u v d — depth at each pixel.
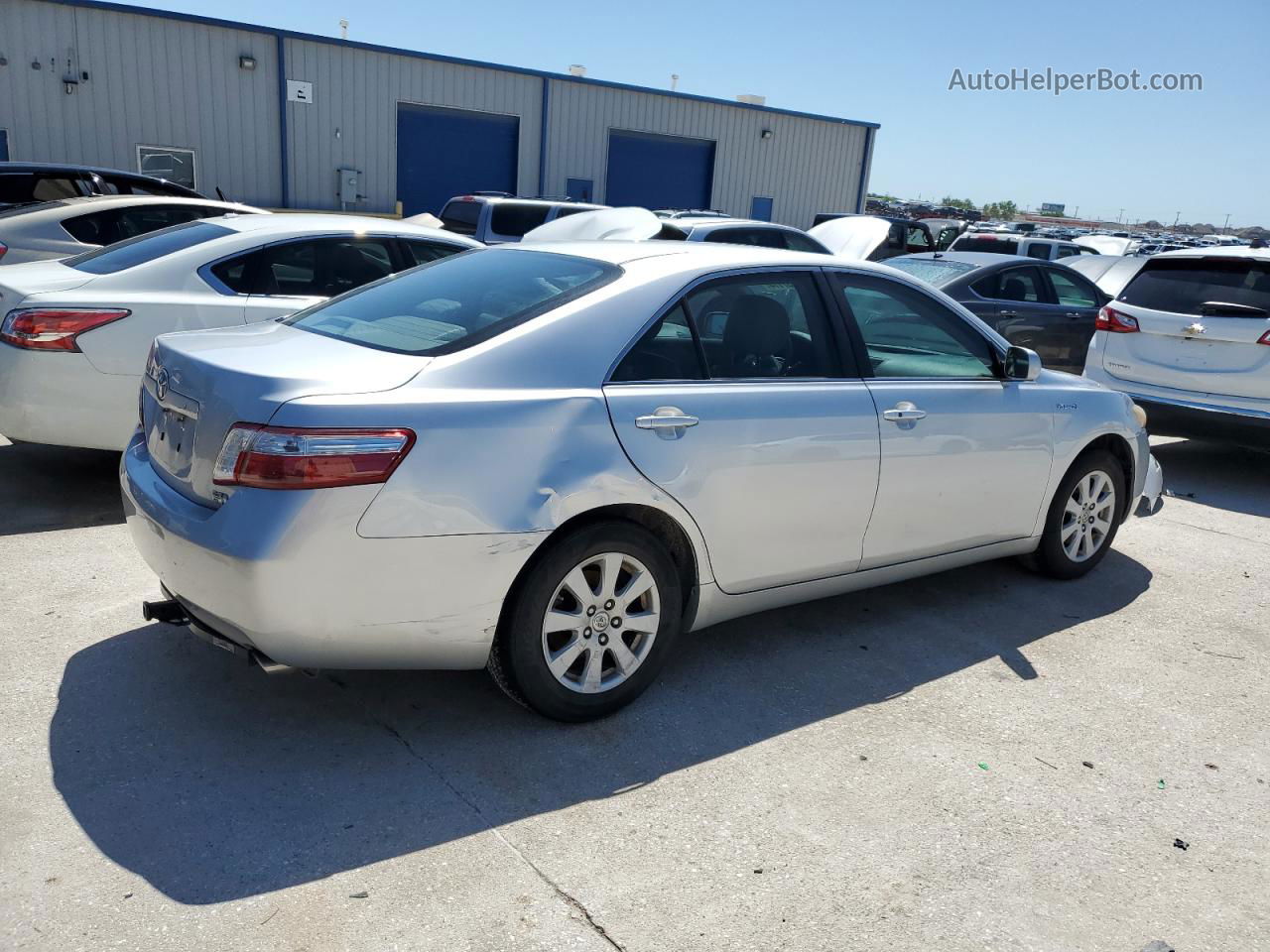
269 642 2.78
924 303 4.18
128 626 3.86
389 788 2.91
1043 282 9.33
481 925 2.38
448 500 2.84
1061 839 2.89
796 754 3.26
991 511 4.38
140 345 5.13
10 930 2.26
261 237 5.64
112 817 2.70
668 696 3.59
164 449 3.18
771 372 3.64
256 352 3.13
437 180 24.11
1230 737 3.56
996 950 2.42
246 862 2.55
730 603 3.63
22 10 18.97
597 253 3.70
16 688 3.34
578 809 2.88
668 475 3.25
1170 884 2.72
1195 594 5.00
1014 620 4.51
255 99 21.45
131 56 20.03
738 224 13.06
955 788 3.12
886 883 2.64
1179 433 8.29
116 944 2.24
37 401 4.98
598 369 3.19
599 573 3.25
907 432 3.92
